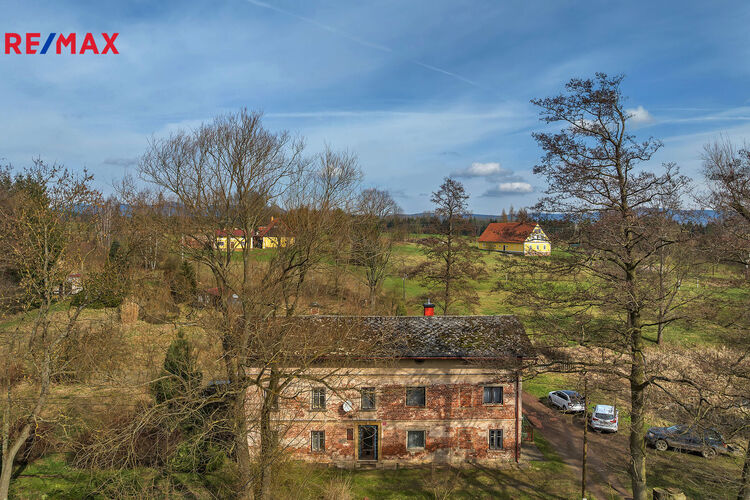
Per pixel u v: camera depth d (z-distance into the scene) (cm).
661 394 2002
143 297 2267
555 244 2112
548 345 2162
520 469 2506
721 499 2139
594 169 2014
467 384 2550
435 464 2547
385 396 2531
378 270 5259
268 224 2478
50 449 2459
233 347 1872
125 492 1886
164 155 2233
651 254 1909
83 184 2034
